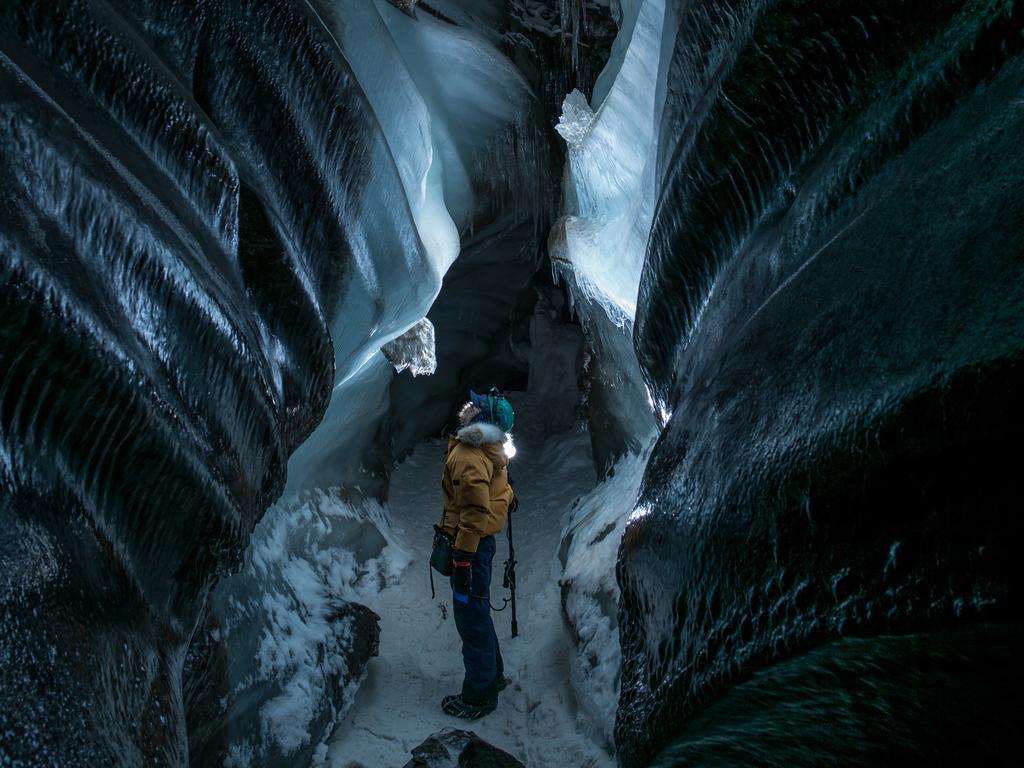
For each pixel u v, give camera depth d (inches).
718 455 67.0
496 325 253.8
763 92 74.0
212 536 75.0
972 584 41.2
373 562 170.1
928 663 46.1
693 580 69.0
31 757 48.9
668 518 76.2
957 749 51.4
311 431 103.7
